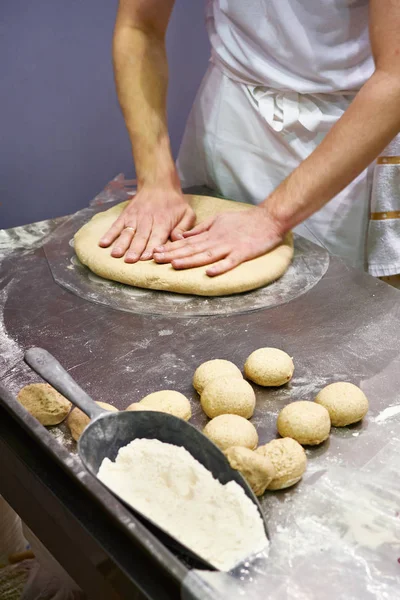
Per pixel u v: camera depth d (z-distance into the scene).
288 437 0.81
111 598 0.66
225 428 0.79
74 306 1.13
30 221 2.02
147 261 1.21
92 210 1.50
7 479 0.83
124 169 2.12
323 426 0.81
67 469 0.67
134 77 1.43
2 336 1.05
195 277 1.16
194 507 0.69
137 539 0.59
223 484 0.72
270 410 0.89
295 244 1.34
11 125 1.84
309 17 1.30
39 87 1.83
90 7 1.79
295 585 0.64
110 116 1.99
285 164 1.47
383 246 1.43
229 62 1.45
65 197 2.05
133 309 1.12
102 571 0.66
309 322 1.09
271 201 1.26
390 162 1.36
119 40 1.44
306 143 1.43
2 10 1.67
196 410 0.89
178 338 1.05
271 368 0.92
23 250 1.32
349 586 0.64
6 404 0.77
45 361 0.81
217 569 0.64
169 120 2.14
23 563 1.14
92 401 0.77
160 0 1.42
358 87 1.36
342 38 1.31
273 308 1.13
